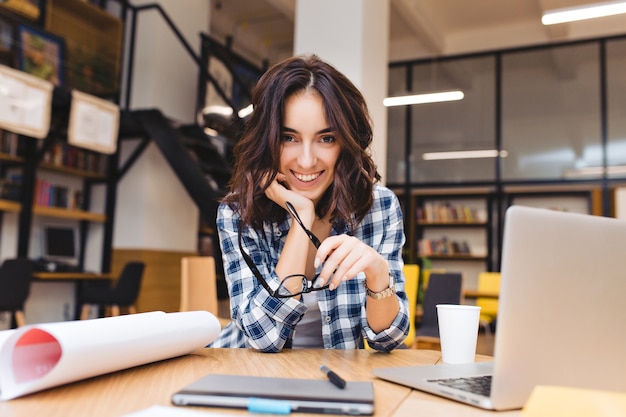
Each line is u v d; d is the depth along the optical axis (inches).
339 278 38.9
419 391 30.2
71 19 219.9
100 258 232.5
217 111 246.4
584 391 20.3
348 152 45.7
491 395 25.5
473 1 276.8
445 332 40.7
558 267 26.7
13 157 191.3
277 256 51.1
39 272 195.2
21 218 191.3
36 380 25.8
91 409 24.4
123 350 30.3
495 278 208.4
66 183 226.2
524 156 288.4
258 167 45.8
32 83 171.8
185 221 252.1
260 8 307.9
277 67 45.4
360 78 173.3
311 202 45.6
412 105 313.1
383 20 191.9
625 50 274.2
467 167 299.1
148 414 21.4
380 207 53.0
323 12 180.5
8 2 189.8
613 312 28.2
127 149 239.1
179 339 36.2
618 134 271.6
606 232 28.3
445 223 309.7
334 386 27.8
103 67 221.0
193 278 115.2
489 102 298.8
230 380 28.6
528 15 289.1
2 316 196.7
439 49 304.0
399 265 50.9
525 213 25.8
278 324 42.3
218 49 247.6
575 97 281.4
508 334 25.5
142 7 226.4
